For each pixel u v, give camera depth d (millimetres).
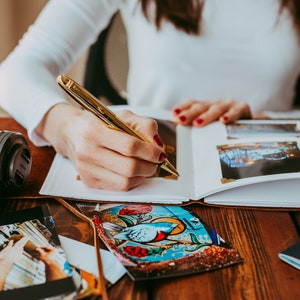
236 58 1151
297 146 678
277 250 509
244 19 1127
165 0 1081
